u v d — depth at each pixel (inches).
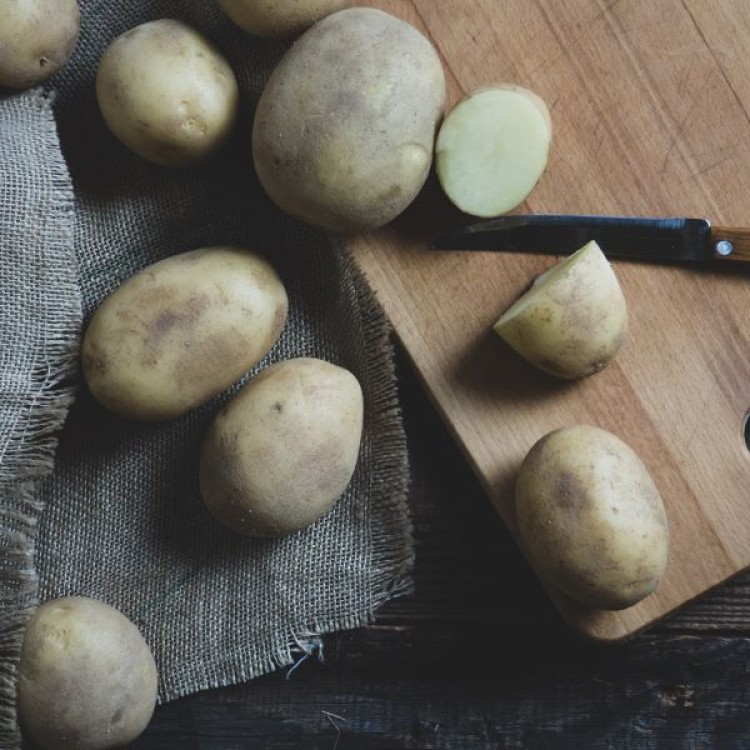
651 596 23.7
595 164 24.0
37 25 22.6
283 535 23.5
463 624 24.9
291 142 22.0
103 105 23.1
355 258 23.9
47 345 23.3
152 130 22.9
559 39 24.0
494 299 24.0
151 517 24.5
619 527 22.0
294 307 24.5
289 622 24.4
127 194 24.5
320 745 24.8
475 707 24.8
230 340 22.7
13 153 23.3
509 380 23.9
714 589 24.0
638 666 24.8
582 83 24.0
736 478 23.7
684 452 23.8
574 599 23.6
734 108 23.9
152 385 22.6
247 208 24.5
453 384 23.9
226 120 23.2
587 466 22.1
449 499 25.0
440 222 24.0
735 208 23.9
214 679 24.4
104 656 22.4
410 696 24.9
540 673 24.8
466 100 23.0
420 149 22.3
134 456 24.5
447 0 24.0
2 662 22.4
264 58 23.8
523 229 23.8
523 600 24.9
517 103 22.9
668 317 23.9
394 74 21.9
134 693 22.7
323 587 24.3
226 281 22.6
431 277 24.0
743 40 23.8
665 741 24.7
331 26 22.2
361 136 21.8
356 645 25.0
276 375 22.9
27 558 23.1
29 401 23.2
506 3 24.0
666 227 23.7
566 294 22.4
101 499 24.5
